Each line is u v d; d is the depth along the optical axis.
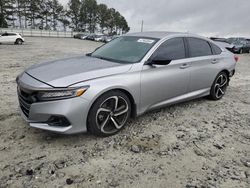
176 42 4.45
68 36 66.81
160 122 4.21
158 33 4.61
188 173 2.86
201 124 4.25
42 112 3.07
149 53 3.94
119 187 2.57
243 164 3.11
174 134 3.81
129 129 3.88
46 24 81.25
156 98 4.09
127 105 3.70
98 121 3.43
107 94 3.39
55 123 3.13
